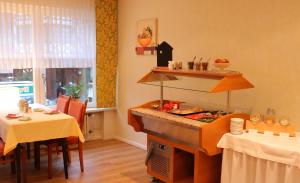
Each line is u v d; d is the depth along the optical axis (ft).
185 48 13.17
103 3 16.46
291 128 9.07
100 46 16.58
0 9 13.82
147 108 12.03
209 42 12.14
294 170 7.80
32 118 11.36
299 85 9.57
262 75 10.49
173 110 11.41
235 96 11.35
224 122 9.46
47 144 11.97
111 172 12.69
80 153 12.59
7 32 14.06
